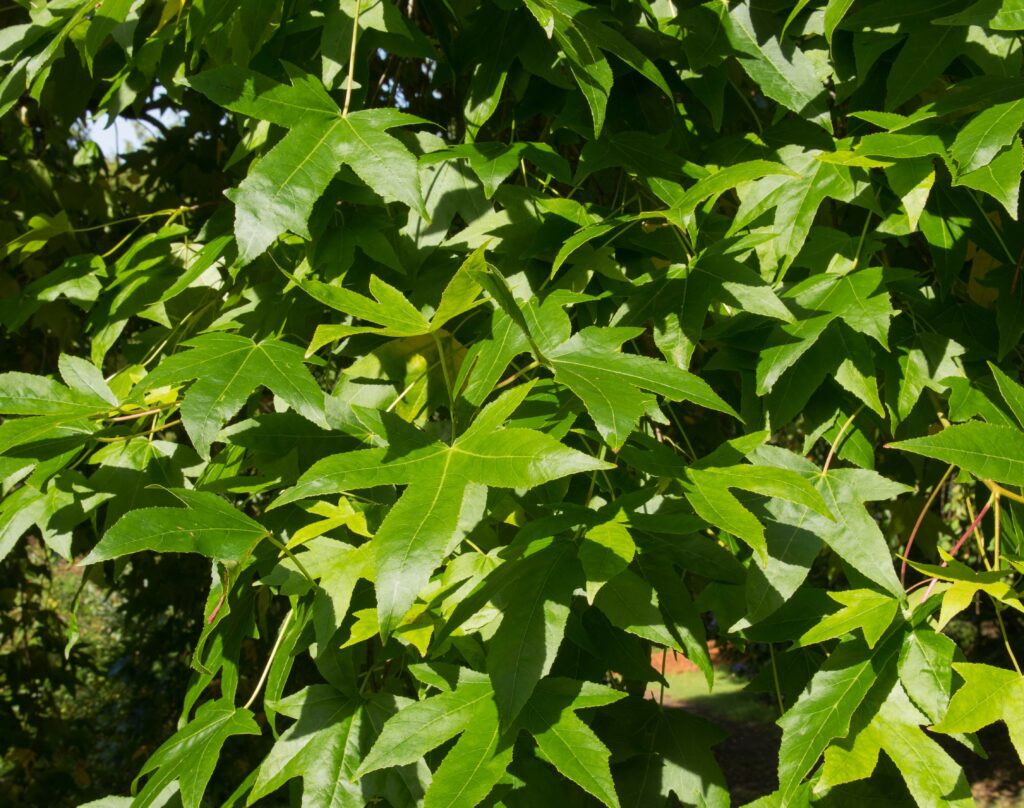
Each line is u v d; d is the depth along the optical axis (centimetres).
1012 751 631
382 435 103
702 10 146
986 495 172
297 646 128
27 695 376
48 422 124
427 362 140
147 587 386
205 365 117
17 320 163
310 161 121
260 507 302
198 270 143
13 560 361
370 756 98
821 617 122
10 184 247
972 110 122
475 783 93
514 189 147
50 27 152
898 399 133
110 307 164
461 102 175
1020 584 109
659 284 132
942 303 146
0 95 150
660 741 137
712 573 119
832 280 130
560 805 111
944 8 135
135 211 268
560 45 135
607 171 190
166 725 433
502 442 95
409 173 121
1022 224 143
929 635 106
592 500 135
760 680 142
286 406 149
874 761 104
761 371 126
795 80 140
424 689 123
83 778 415
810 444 136
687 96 158
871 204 132
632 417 95
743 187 142
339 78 146
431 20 163
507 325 119
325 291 111
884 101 153
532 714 101
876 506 340
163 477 144
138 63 160
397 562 88
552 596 100
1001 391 109
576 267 140
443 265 146
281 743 114
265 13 142
